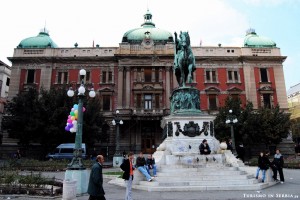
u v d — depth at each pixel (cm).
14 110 3775
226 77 4734
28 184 1198
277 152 1502
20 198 1055
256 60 4753
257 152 4284
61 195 1112
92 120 3741
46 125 3569
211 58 4747
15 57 4650
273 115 3875
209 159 1459
